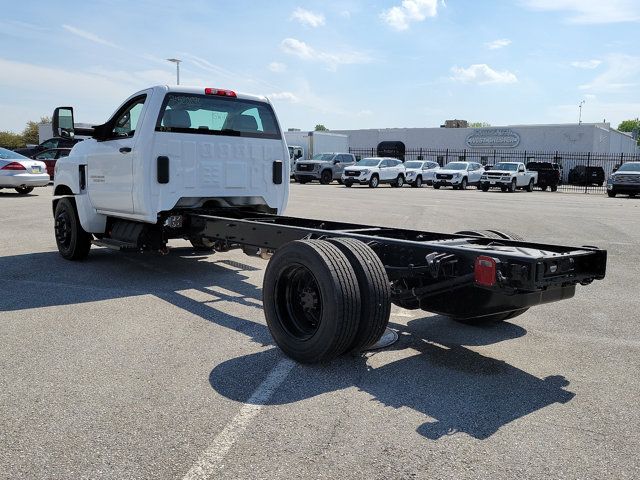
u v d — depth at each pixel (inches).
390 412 132.9
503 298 158.7
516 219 583.5
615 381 155.6
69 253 311.0
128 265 305.7
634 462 112.8
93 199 285.1
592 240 434.3
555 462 112.2
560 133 1716.3
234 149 273.0
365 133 2053.4
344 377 153.7
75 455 111.6
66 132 270.4
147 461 109.7
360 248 161.2
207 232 251.8
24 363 159.9
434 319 215.5
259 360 165.0
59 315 207.9
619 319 219.1
